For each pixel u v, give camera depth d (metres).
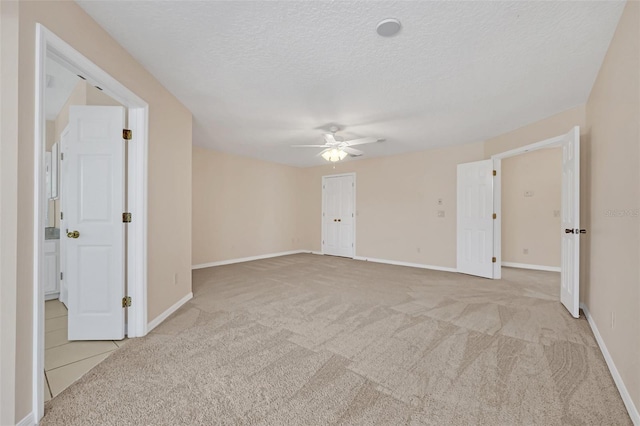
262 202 6.76
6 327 1.31
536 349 2.21
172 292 2.99
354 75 2.59
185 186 3.31
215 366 1.95
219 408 1.53
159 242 2.72
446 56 2.27
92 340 2.34
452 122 3.86
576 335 2.46
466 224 4.93
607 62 2.19
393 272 5.12
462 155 5.11
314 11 1.76
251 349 2.19
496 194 4.57
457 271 5.09
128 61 2.23
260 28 1.93
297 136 4.62
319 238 7.39
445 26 1.89
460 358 2.07
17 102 1.32
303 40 2.06
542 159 5.57
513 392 1.67
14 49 1.31
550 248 5.47
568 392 1.68
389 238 6.10
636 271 1.53
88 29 1.79
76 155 2.30
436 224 5.43
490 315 2.96
